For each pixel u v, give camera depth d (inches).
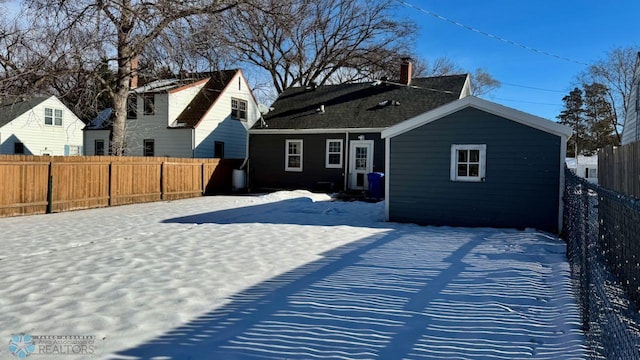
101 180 542.6
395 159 420.8
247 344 134.6
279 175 797.9
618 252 195.3
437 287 197.9
